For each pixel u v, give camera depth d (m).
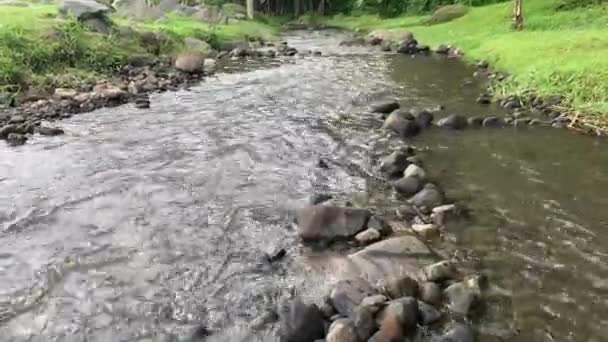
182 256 7.55
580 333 5.75
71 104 16.03
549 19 27.83
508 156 11.37
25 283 6.98
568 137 12.52
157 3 42.25
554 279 6.75
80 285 6.91
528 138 12.55
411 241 7.53
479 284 6.58
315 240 7.85
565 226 8.17
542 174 10.31
